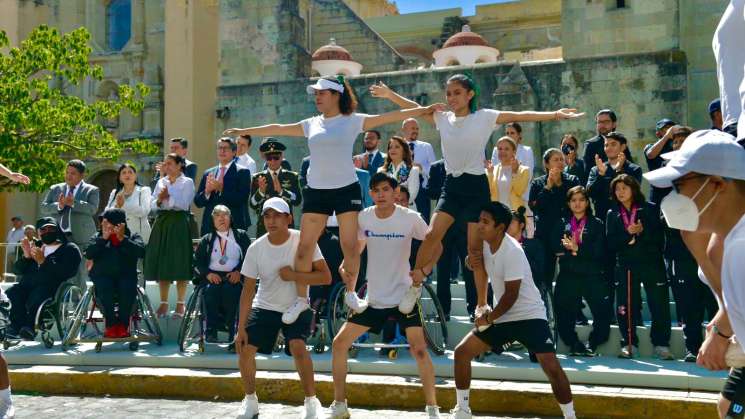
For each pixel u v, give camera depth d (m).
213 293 10.32
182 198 11.55
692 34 19.53
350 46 28.72
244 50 22.28
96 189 12.57
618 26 18.95
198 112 23.91
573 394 7.82
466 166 7.26
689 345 9.04
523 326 6.77
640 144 18.44
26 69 20.33
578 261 9.37
